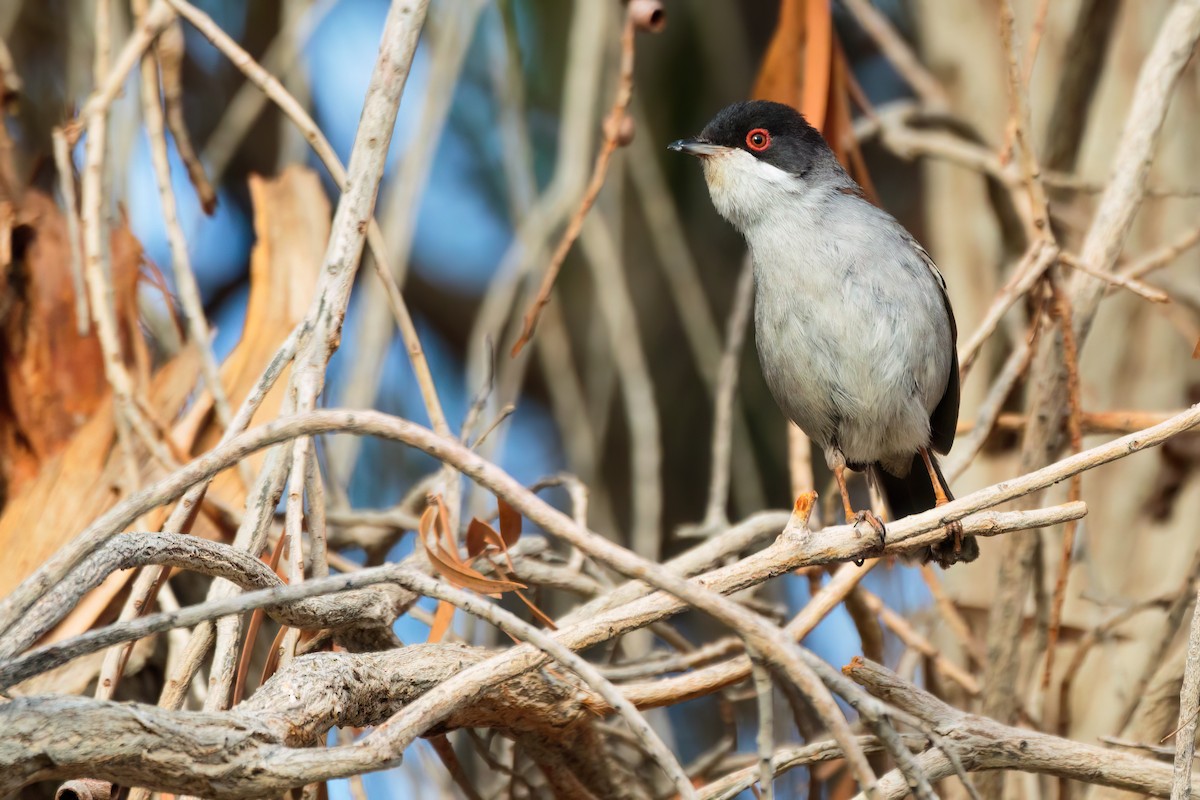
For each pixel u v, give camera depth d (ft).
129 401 24.95
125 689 25.38
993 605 26.45
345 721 17.52
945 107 37.88
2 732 12.99
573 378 35.42
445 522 20.22
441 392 47.62
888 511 31.27
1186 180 35.58
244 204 44.45
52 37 37.19
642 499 32.48
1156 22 36.35
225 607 14.32
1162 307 33.73
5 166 30.22
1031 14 37.52
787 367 29.14
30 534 26.20
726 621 14.88
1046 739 20.10
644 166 37.35
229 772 13.98
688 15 44.37
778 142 30.32
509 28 35.06
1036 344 28.17
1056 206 35.37
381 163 21.53
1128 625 31.32
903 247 29.09
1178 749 17.52
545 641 14.75
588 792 23.04
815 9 32.58
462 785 24.64
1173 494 33.47
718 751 28.32
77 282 26.76
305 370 20.57
